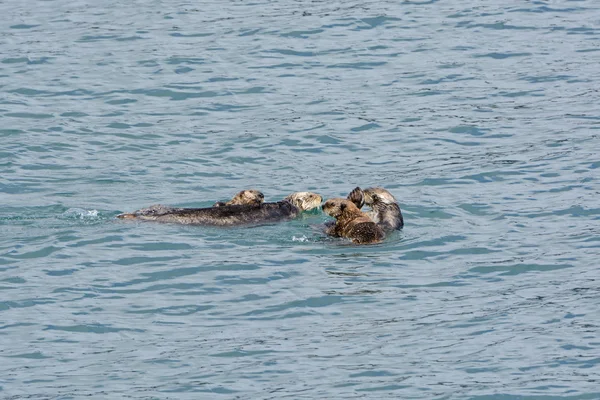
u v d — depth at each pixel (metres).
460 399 37.75
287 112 71.81
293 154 65.00
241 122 70.25
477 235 52.53
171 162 63.38
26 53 82.50
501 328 42.75
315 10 92.12
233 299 45.50
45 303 44.84
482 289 46.50
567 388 38.28
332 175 61.78
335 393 38.25
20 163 62.41
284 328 43.03
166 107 72.88
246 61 81.12
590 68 79.06
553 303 44.94
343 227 52.41
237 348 41.38
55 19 90.56
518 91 75.31
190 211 53.47
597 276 47.47
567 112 71.25
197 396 38.06
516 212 55.56
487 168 62.06
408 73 78.75
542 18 89.31
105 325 43.12
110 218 54.22
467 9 91.38
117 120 70.38
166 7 93.81
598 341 41.50
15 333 42.41
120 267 48.34
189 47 84.00
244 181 60.81
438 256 50.03
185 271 48.00
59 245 50.28
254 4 94.62
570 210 55.50
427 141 66.88
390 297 45.69
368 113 71.62
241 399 37.88
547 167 62.00
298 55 82.38
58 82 77.00
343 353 41.03
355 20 89.25
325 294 45.91
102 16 91.38
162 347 41.53
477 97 74.38
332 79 77.81
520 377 39.09
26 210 55.16
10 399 37.78
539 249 50.66
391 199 54.31
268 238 51.97
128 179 60.59
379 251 50.47
